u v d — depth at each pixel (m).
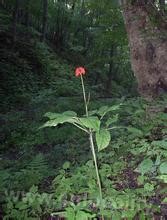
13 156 6.22
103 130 2.43
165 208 3.07
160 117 4.96
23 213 3.07
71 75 17.75
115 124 5.60
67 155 5.18
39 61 16.16
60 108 8.67
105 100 8.84
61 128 6.87
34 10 20.80
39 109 9.30
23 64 14.82
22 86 12.98
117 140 4.89
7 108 10.61
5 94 11.79
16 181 3.95
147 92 5.71
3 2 21.45
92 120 2.29
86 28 23.16
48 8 22.44
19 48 16.17
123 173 3.84
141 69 5.74
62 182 3.49
